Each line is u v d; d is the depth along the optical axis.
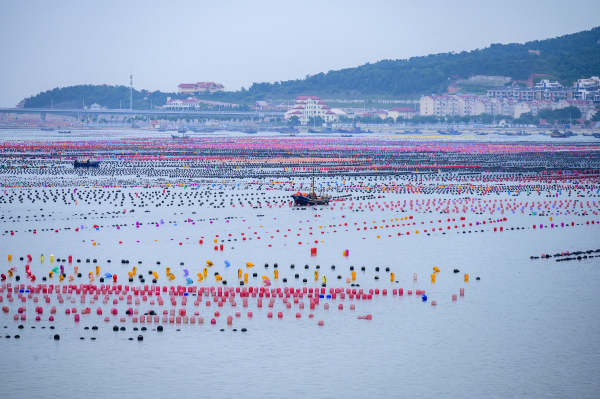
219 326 42.78
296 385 34.91
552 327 43.16
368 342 40.50
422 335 41.69
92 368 36.56
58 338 40.34
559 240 70.56
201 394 33.81
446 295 49.69
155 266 57.72
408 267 58.00
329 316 44.81
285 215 86.12
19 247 64.88
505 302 48.12
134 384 34.78
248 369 36.66
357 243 68.31
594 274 55.97
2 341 39.88
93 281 52.19
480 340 40.94
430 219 83.88
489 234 73.88
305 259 60.75
